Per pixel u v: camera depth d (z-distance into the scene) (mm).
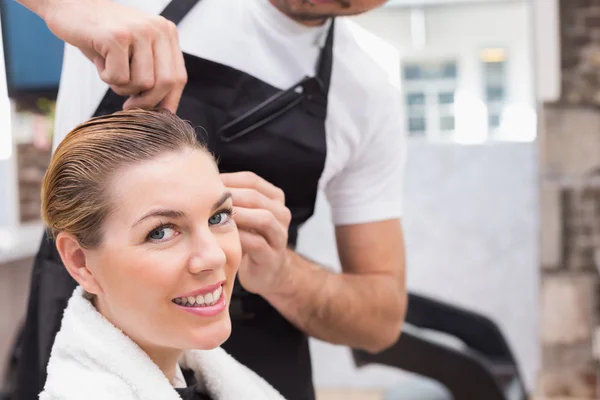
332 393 3584
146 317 667
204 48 1076
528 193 3400
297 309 1101
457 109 3447
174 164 663
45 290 1045
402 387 2855
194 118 1072
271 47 1092
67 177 669
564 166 3363
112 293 670
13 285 2814
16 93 2951
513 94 3379
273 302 1093
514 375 2463
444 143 3438
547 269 3424
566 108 3322
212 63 1067
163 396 694
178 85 880
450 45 3371
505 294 3457
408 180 3484
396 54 1268
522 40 3307
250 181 965
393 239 1254
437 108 3467
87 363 689
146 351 730
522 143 3381
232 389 846
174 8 1079
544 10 3219
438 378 2143
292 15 1048
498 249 3447
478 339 2582
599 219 3355
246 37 1084
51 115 3121
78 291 736
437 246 3490
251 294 1113
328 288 1119
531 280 3430
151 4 1091
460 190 3451
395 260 1253
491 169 3416
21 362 1080
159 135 676
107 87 1056
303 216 1169
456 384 2129
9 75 2945
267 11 1081
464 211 3457
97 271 673
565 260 3412
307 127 1108
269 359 1134
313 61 1110
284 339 1149
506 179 3410
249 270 1010
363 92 1148
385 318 1206
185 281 657
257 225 938
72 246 684
